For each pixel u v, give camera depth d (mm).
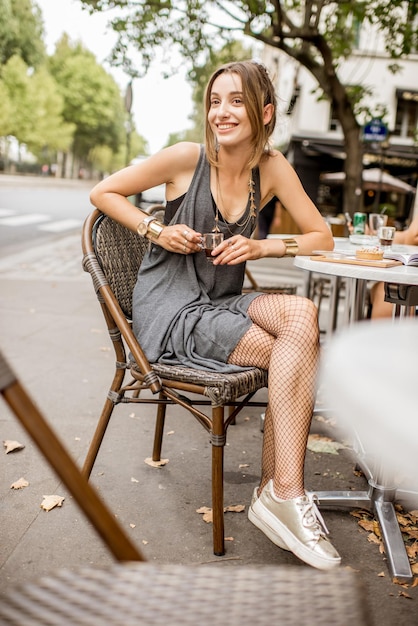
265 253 2133
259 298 2014
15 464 2561
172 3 7898
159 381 1896
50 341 4602
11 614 745
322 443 2973
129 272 2277
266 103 2092
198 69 8773
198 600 776
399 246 3229
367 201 16672
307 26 7484
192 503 2318
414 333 749
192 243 2012
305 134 17031
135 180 2123
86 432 2957
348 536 2141
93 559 1918
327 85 8180
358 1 7984
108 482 2455
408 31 7746
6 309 5641
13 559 1896
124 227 2303
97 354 4320
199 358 1968
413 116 17391
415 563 1986
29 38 41938
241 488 2473
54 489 2357
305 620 747
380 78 17156
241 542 2062
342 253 2348
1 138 45000
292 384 1806
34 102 42094
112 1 7887
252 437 3043
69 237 12523
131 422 3121
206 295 2113
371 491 2242
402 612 1725
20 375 3748
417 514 2311
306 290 4359
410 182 16891
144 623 735
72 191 38344
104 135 62406
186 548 2010
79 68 56656
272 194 2305
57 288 6852
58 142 49062
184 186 2137
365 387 558
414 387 554
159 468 2611
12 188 31703
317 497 2273
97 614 748
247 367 1938
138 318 2084
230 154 2076
